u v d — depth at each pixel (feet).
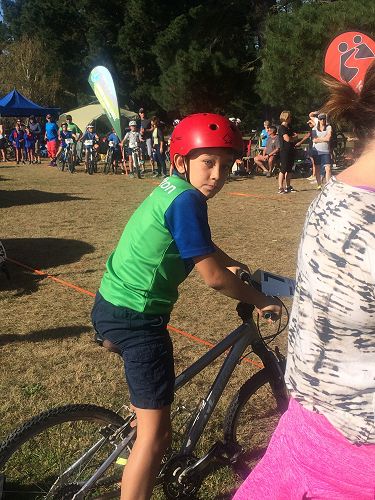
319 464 4.94
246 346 8.77
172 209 6.83
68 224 30.86
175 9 116.67
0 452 7.63
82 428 8.63
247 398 9.32
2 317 16.88
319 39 54.34
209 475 9.73
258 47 98.53
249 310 8.70
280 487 5.24
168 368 7.36
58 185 49.19
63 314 17.08
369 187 4.58
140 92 135.54
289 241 26.25
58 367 13.67
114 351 7.55
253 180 51.34
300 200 38.78
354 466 4.81
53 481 8.70
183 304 17.79
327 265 4.60
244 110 107.55
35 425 7.82
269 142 53.98
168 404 7.36
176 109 99.86
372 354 4.62
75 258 23.65
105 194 43.09
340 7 53.57
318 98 58.80
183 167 7.27
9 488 8.82
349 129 5.00
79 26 161.79
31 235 28.12
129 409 8.51
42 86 144.36
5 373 13.33
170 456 8.35
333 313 4.60
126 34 131.13
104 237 27.61
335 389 4.77
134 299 7.13
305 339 4.90
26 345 14.89
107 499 8.18
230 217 32.50
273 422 11.08
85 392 12.48
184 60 89.56
